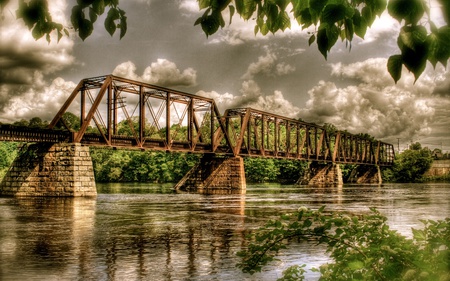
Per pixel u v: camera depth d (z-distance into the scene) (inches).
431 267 163.0
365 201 1784.0
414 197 2100.1
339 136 4510.3
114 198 1905.8
